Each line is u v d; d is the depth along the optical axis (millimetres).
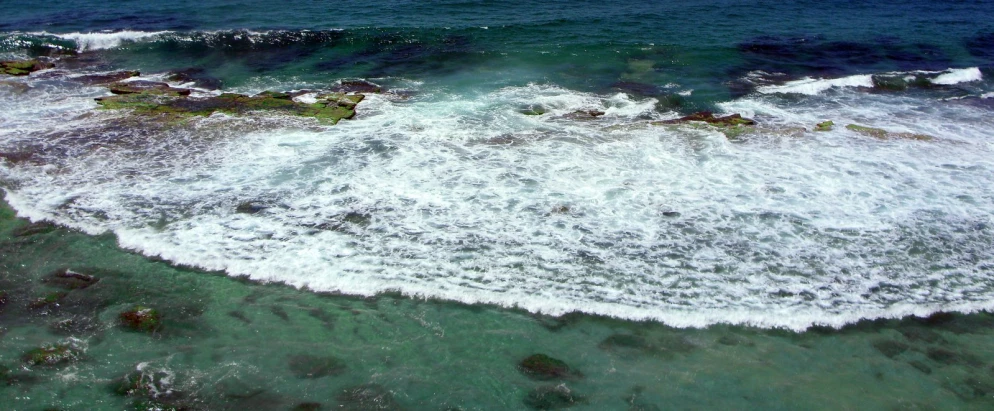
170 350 10477
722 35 29750
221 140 18062
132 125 18984
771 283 12227
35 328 10867
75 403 9375
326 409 9445
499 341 10844
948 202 14984
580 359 10477
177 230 13703
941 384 10000
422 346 10711
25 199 14836
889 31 30750
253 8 34688
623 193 15312
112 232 13641
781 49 27812
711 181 15930
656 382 10008
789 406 9539
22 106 20453
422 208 14602
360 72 24812
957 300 11859
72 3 35656
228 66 25500
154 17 32594
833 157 17250
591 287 12102
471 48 27547
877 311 11555
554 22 31422
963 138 18688
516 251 13109
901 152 17594
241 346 10609
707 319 11344
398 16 32938
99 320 11109
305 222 14023
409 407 9508
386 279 12289
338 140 18125
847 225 14055
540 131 18938
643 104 21484
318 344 10703
